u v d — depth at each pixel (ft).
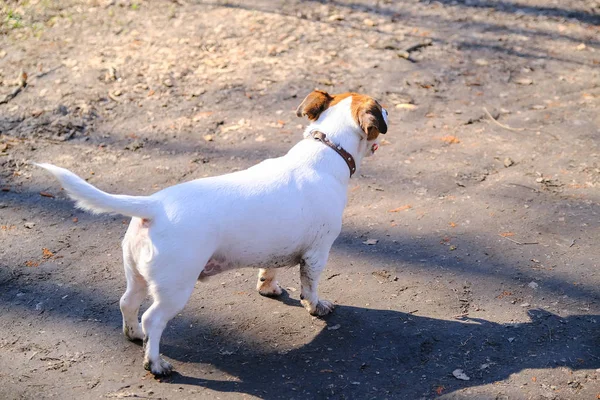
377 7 30.86
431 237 17.20
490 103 24.11
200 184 12.45
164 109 23.54
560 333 13.76
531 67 26.50
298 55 26.81
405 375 12.80
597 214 17.84
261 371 12.99
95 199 11.47
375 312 14.64
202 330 14.17
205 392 12.41
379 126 13.32
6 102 23.70
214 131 22.39
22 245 16.99
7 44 27.45
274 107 23.70
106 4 30.55
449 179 19.84
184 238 11.76
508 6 31.19
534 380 12.53
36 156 20.94
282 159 13.69
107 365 13.14
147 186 19.53
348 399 12.21
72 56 26.53
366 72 25.84
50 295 15.23
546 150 21.20
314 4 30.89
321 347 13.62
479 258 16.33
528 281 15.43
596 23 29.71
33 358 13.28
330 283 15.66
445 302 14.87
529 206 18.35
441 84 25.25
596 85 25.18
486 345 13.50
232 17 29.48
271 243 12.81
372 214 18.29
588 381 12.49
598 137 21.80
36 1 30.94
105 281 15.74
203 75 25.46
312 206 13.15
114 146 21.57
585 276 15.51
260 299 15.17
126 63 26.09
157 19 29.32
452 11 30.66
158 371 12.69
